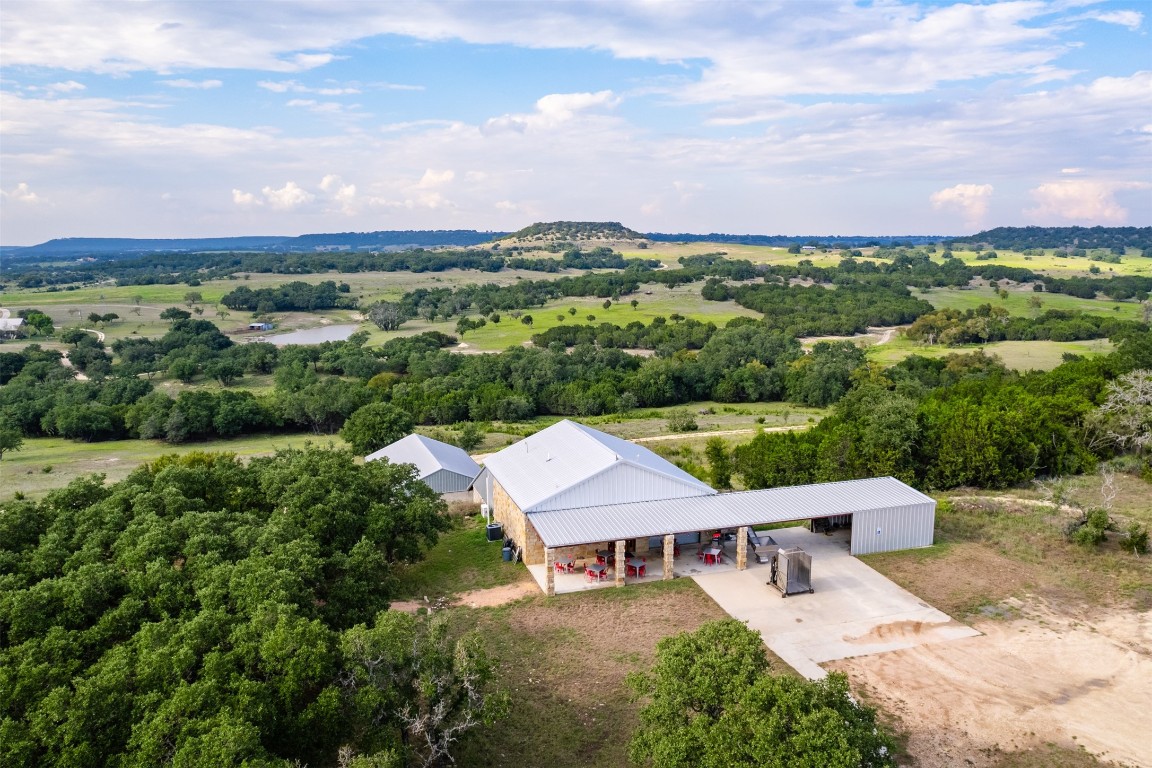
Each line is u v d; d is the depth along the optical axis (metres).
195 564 23.95
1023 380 76.06
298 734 18.30
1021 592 31.11
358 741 19.11
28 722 17.27
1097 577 32.31
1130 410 51.31
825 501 36.06
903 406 48.59
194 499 30.50
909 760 20.23
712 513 34.44
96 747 16.92
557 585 32.56
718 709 17.83
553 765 20.77
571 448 40.97
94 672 18.89
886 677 24.59
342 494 31.36
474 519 43.31
